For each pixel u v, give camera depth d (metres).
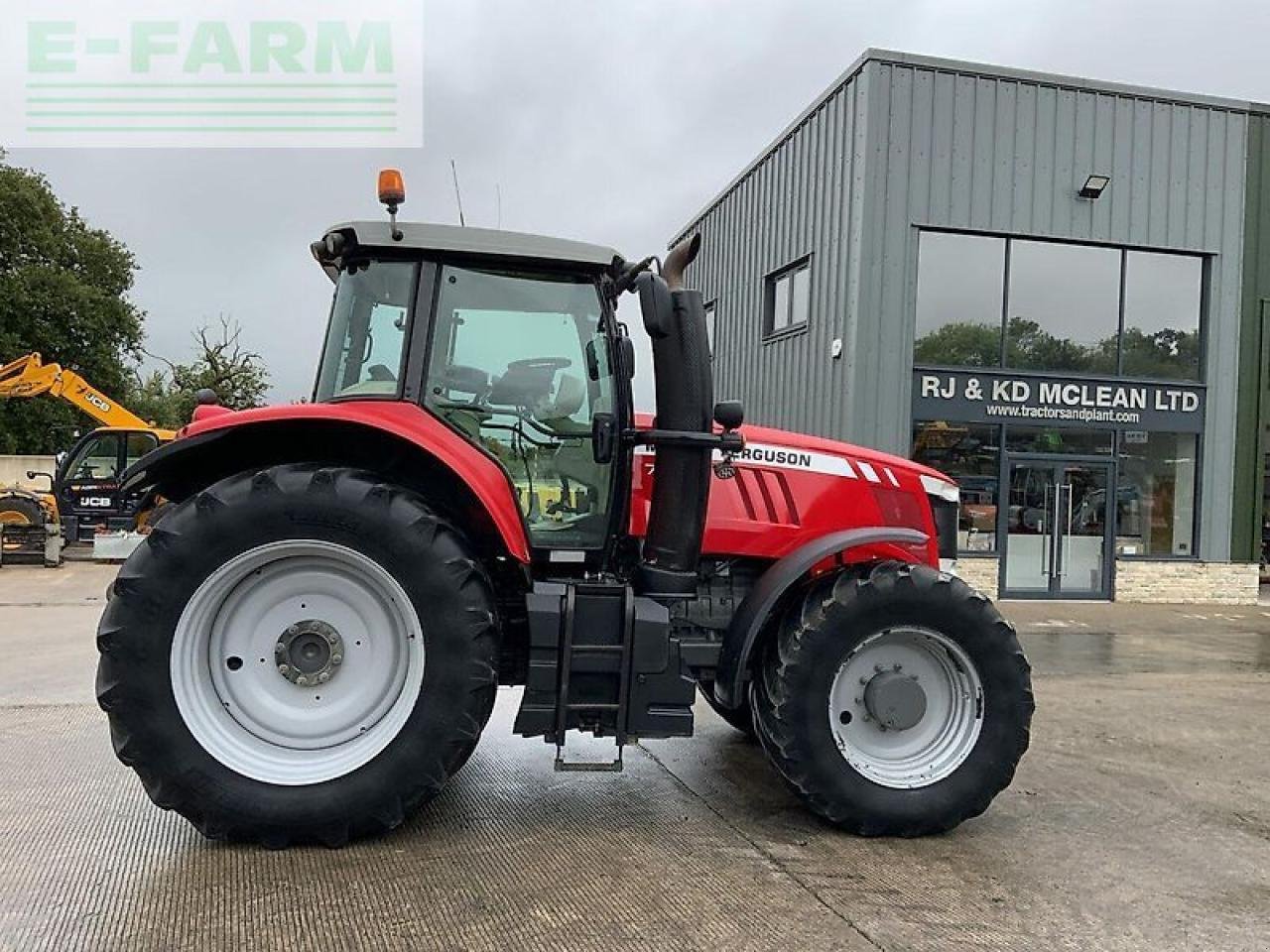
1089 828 3.63
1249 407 12.09
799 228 12.44
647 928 2.66
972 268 11.32
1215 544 12.02
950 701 3.67
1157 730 5.25
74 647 7.15
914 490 4.28
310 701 3.28
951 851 3.36
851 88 11.16
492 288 3.62
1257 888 3.09
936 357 11.26
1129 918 2.83
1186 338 12.01
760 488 4.07
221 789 3.07
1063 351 11.62
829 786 3.44
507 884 2.94
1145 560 11.84
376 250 3.55
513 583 3.65
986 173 11.19
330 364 3.58
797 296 12.69
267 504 3.12
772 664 3.53
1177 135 11.76
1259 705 5.93
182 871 2.97
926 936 2.67
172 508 3.58
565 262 3.61
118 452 15.90
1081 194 11.44
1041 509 11.62
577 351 3.70
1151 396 11.80
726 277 14.98
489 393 3.63
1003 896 2.96
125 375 26.17
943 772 3.54
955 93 11.07
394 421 3.44
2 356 23.02
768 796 3.90
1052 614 10.55
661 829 3.48
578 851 3.24
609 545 3.68
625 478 3.69
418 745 3.18
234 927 2.60
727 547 3.98
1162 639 8.88
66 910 2.68
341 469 3.24
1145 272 11.85
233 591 3.22
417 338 3.51
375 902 2.78
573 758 4.35
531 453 3.66
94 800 3.62
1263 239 12.09
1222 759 4.66
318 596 3.29
